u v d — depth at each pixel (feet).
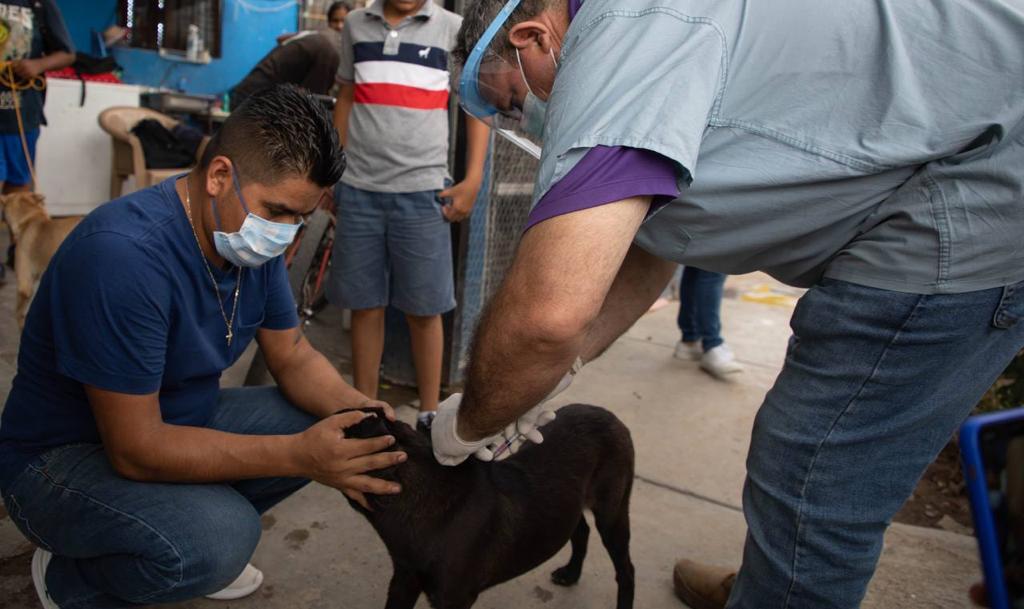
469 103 5.50
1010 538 2.49
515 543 6.23
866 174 4.27
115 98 21.38
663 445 11.74
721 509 10.03
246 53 28.22
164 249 5.54
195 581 5.74
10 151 15.55
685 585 7.99
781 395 5.04
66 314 5.34
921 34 4.19
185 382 6.18
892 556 9.06
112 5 24.84
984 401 10.91
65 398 5.88
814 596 5.00
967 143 4.19
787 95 4.25
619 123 3.84
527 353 4.04
